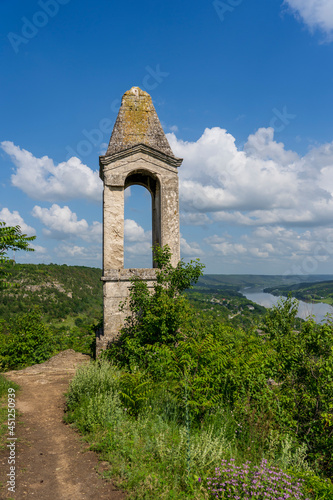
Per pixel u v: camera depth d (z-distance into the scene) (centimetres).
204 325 966
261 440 546
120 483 417
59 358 1392
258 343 837
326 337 600
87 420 612
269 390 625
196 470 429
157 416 603
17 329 2025
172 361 685
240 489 374
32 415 700
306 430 590
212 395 632
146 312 986
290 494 364
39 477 441
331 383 570
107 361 950
